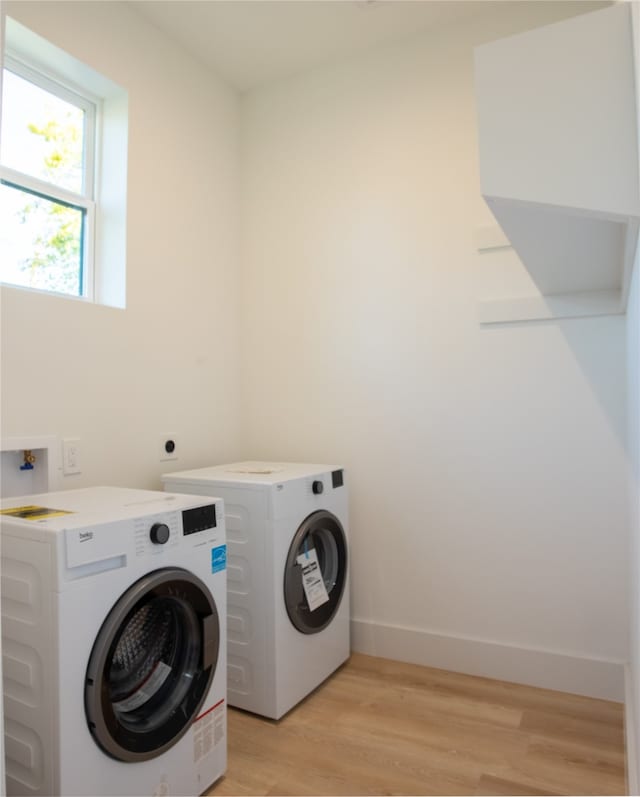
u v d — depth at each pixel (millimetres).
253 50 2711
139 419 2373
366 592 2668
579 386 2262
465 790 1646
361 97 2748
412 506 2576
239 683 2086
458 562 2471
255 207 3035
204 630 1617
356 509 2707
